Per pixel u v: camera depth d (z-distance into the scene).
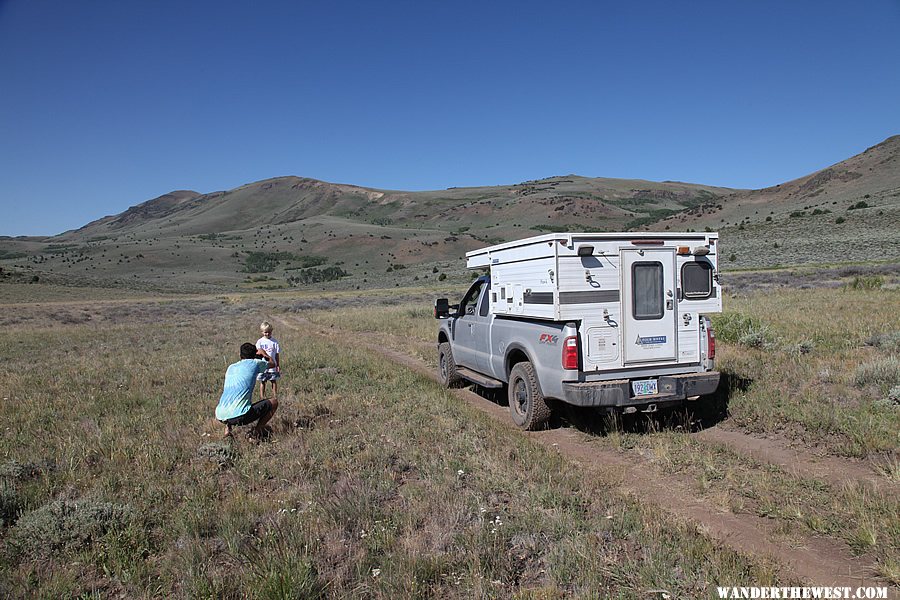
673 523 4.18
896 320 12.67
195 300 68.25
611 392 6.25
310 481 5.22
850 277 34.31
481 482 5.04
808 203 161.12
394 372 11.19
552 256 6.32
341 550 3.89
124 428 7.29
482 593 3.29
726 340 11.79
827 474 5.07
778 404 7.03
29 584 3.56
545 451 5.99
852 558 3.71
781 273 42.16
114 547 3.98
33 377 11.88
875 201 108.12
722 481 5.07
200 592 3.35
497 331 8.06
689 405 7.49
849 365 8.56
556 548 3.77
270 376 8.41
